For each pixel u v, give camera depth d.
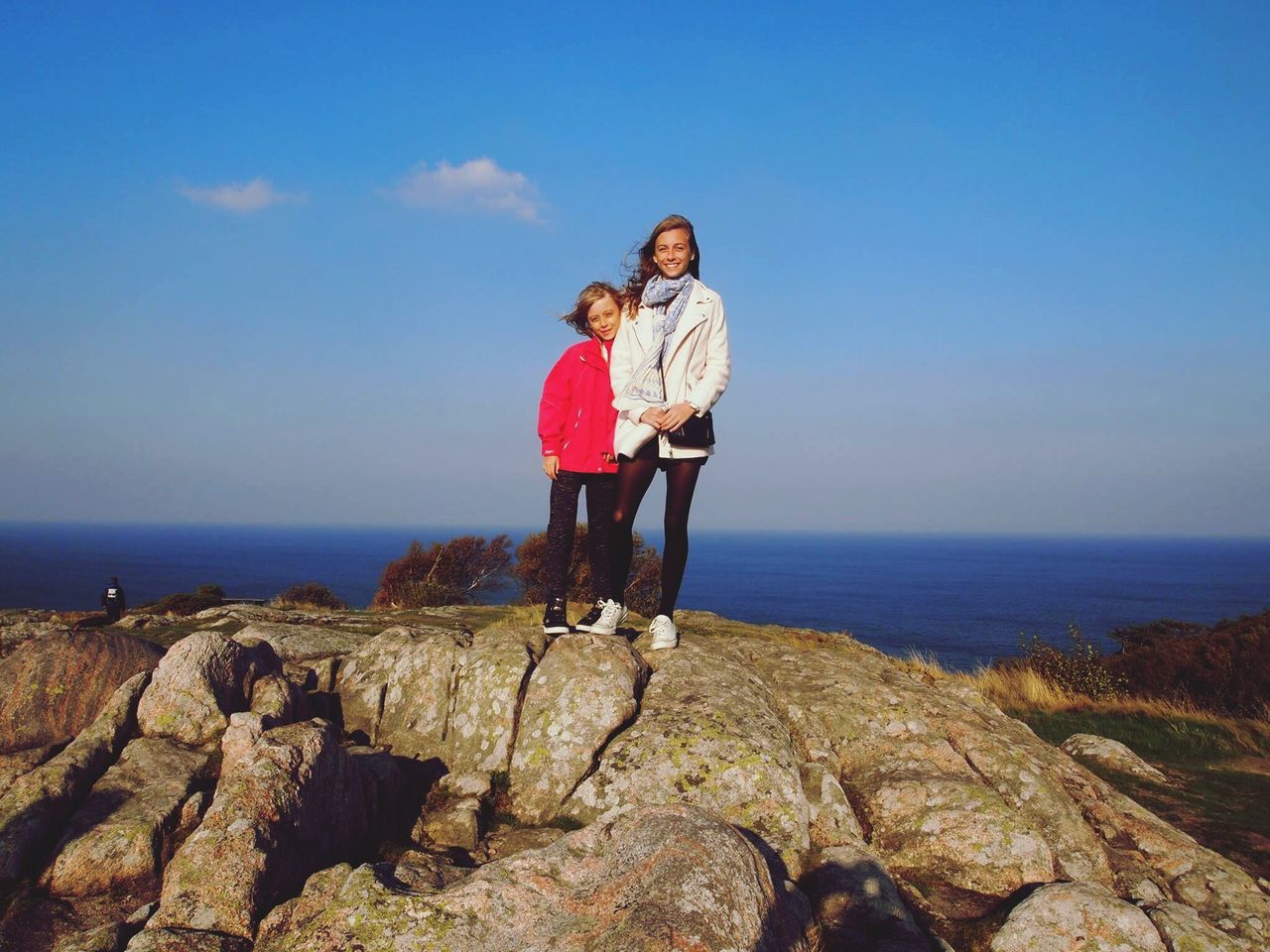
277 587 113.06
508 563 26.27
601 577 6.54
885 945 4.30
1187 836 6.04
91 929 3.79
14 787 4.52
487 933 3.48
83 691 5.53
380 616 12.00
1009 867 5.23
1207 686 16.30
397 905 3.64
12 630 10.17
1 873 4.13
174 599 18.50
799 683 6.88
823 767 5.75
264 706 5.46
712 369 6.08
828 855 4.93
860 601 127.75
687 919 3.15
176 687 5.30
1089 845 5.55
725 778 5.14
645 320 6.10
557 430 6.42
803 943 3.84
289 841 4.16
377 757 5.39
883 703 6.65
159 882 4.31
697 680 6.09
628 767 5.26
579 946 3.26
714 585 170.38
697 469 6.26
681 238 6.05
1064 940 4.55
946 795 5.58
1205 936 4.73
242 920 3.77
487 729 5.73
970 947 4.73
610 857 3.75
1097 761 9.51
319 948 3.55
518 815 5.30
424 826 5.13
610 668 5.84
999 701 15.17
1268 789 8.82
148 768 4.89
